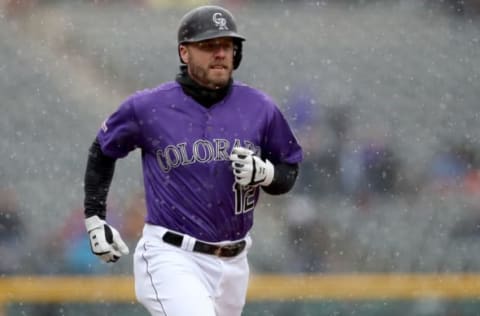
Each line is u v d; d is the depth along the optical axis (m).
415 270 44.94
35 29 60.94
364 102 58.75
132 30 62.03
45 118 55.06
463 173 52.06
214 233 16.33
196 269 16.34
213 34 15.84
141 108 16.27
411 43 63.97
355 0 65.81
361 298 33.09
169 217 16.27
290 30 63.78
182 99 16.31
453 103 59.84
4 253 41.00
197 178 16.16
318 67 61.47
